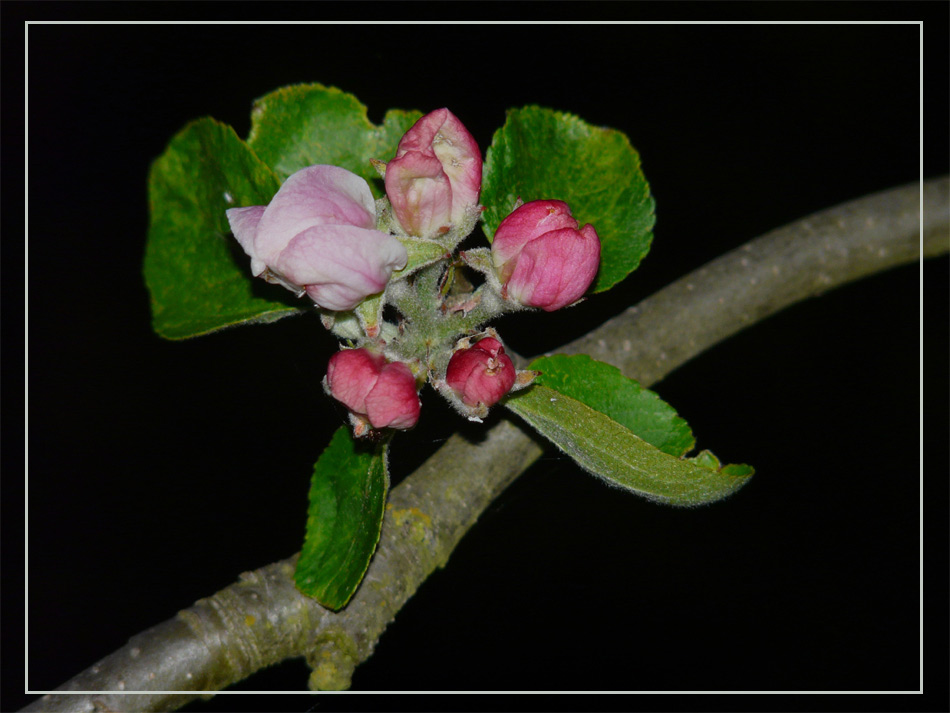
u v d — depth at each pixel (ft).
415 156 1.11
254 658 1.15
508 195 1.21
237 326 1.19
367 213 1.11
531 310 1.14
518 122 1.22
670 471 1.14
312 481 1.18
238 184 1.18
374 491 1.16
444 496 1.22
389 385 1.10
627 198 1.22
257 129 1.22
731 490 1.16
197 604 1.16
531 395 1.14
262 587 1.16
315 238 1.08
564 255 1.12
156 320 1.16
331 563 1.16
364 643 1.17
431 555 1.20
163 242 1.17
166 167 1.16
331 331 1.14
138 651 1.14
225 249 1.18
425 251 1.12
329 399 1.20
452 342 1.15
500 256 1.13
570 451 1.16
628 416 1.19
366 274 1.09
